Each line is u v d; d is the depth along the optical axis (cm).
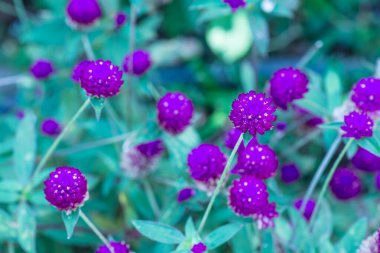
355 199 64
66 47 69
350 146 53
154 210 60
